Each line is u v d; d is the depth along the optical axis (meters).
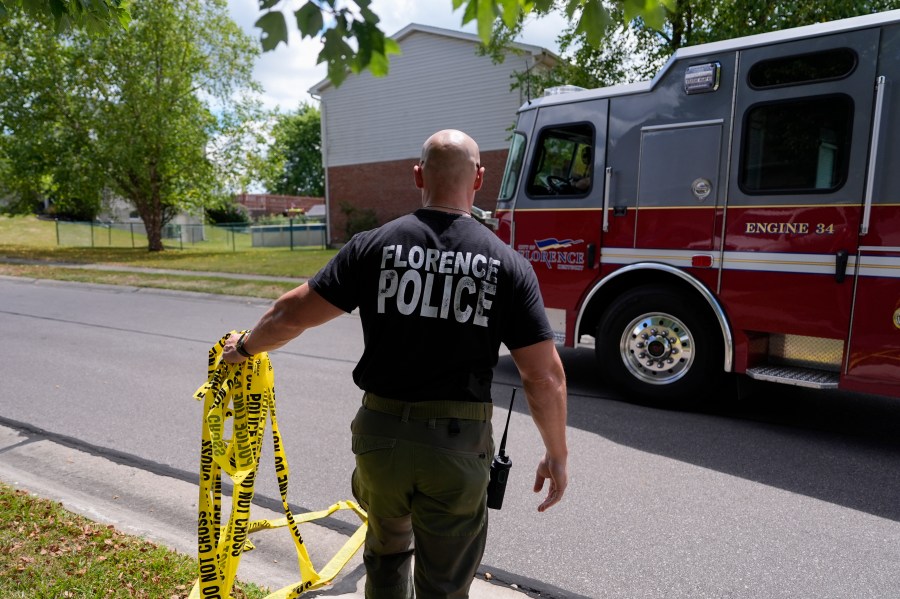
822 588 2.89
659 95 5.47
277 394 5.93
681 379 5.46
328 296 1.86
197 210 27.05
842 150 4.61
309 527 3.41
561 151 6.12
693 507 3.69
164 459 4.31
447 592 1.84
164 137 22.56
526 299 1.84
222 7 23.73
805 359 5.02
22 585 2.54
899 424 5.21
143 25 21.75
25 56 21.91
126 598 2.48
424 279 1.79
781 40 4.82
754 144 5.00
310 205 56.31
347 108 24.27
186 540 3.14
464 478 1.80
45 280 15.24
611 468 4.25
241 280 14.05
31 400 5.60
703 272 5.27
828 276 4.70
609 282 5.88
